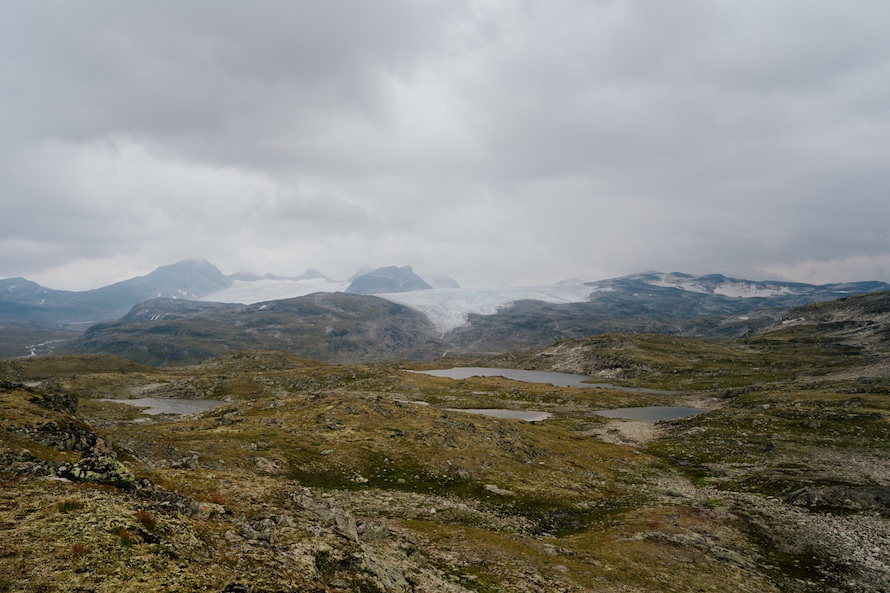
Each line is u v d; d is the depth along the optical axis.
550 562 37.66
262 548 23.67
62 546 17.58
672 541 47.22
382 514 47.81
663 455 101.06
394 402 106.88
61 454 30.09
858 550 47.91
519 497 61.19
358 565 25.02
